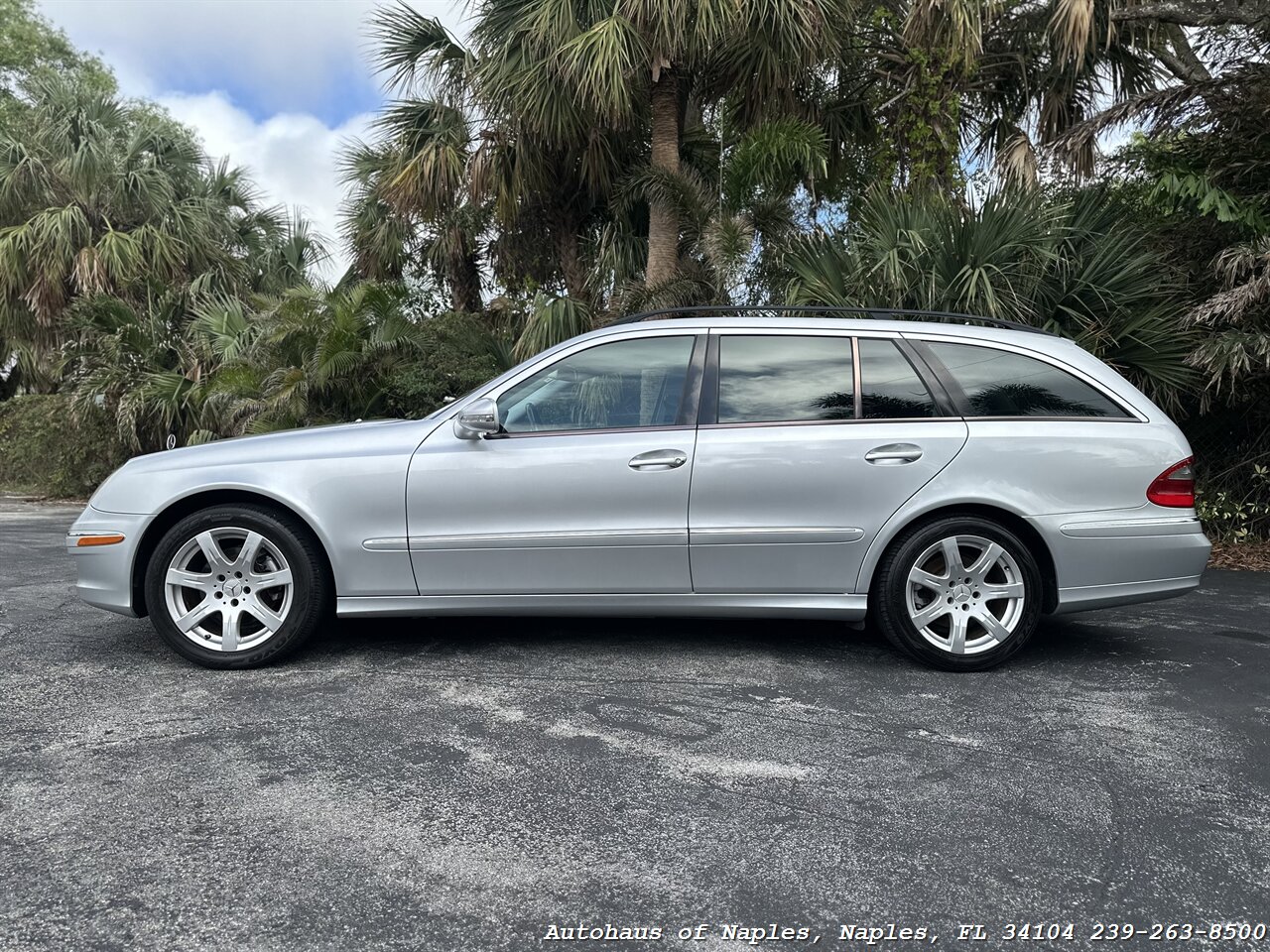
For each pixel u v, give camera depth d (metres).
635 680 3.76
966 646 3.91
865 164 11.12
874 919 2.07
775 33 8.62
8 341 16.11
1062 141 8.03
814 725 3.28
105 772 2.82
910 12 9.12
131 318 12.95
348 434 4.01
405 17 9.99
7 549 7.55
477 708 3.42
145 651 4.16
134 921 2.02
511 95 8.90
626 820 2.53
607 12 8.45
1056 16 8.98
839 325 4.12
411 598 3.91
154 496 3.88
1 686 3.64
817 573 3.92
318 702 3.47
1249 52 7.59
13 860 2.28
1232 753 3.06
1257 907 2.13
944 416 3.97
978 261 6.87
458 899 2.13
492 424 3.79
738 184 9.26
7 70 19.45
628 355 4.05
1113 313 6.96
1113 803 2.67
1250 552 7.21
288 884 2.18
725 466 3.87
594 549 3.87
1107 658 4.20
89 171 13.63
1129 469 3.96
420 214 10.63
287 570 3.86
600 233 11.37
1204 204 6.99
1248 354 6.59
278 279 16.38
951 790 2.74
